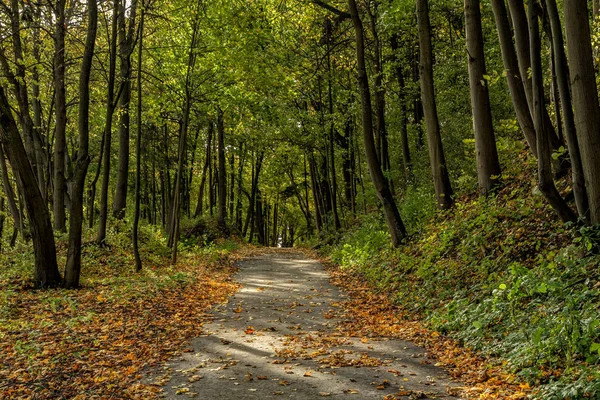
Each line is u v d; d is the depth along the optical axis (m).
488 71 20.27
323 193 41.41
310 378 6.73
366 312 11.23
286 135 31.05
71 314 11.02
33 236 13.80
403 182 28.78
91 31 14.01
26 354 8.17
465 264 11.59
